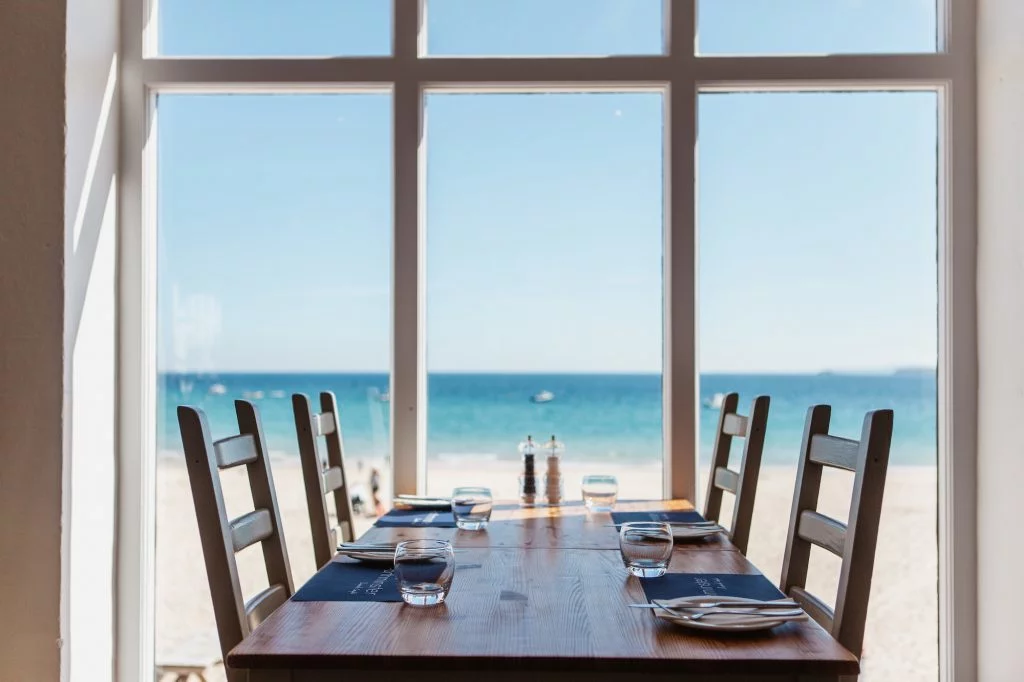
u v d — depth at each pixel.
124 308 2.61
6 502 2.26
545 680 1.08
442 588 1.28
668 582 1.41
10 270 2.27
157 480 2.70
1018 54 2.37
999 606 2.44
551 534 1.88
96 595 2.46
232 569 1.46
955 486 2.56
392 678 1.09
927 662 2.63
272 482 1.72
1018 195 2.37
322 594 1.34
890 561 2.66
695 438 2.61
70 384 2.31
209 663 2.68
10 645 2.25
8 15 2.28
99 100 2.49
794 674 1.03
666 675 1.07
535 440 2.45
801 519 1.64
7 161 2.28
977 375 2.56
